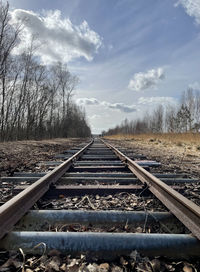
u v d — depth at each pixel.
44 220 2.03
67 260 1.46
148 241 1.56
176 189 3.15
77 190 3.01
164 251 1.52
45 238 1.57
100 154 8.62
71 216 2.06
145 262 1.44
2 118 21.12
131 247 1.53
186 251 1.52
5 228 1.64
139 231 1.92
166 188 2.45
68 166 4.77
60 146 13.48
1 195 2.92
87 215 2.07
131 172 4.64
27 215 2.06
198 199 2.83
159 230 1.96
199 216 1.67
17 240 1.57
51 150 10.20
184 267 1.41
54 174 3.45
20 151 8.33
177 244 1.55
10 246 1.55
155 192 2.78
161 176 4.19
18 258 1.48
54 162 5.79
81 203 2.63
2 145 10.02
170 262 1.47
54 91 36.09
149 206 2.55
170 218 2.10
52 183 3.11
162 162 6.32
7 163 5.41
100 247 1.52
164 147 13.71
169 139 20.92
